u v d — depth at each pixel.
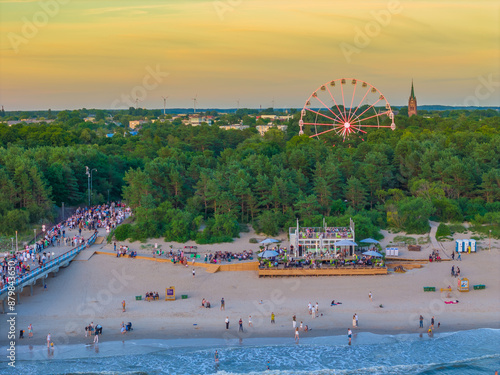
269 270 99.75
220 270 103.25
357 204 136.12
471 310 87.31
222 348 76.06
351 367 71.56
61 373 68.75
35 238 110.75
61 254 104.31
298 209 127.31
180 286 96.25
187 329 81.31
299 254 108.12
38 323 82.06
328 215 129.25
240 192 127.62
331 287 95.56
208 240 116.31
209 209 134.00
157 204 129.88
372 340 78.50
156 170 139.25
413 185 143.12
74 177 145.62
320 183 132.25
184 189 141.50
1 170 125.19
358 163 155.38
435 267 104.12
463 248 111.75
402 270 102.38
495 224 121.81
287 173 140.25
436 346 77.06
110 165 166.12
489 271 101.94
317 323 83.25
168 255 108.88
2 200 119.62
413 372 70.25
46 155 156.75
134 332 80.19
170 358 73.12
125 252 108.62
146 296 91.00
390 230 122.62
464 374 69.94
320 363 72.31
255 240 117.31
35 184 127.44
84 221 127.94
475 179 145.12
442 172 144.50
